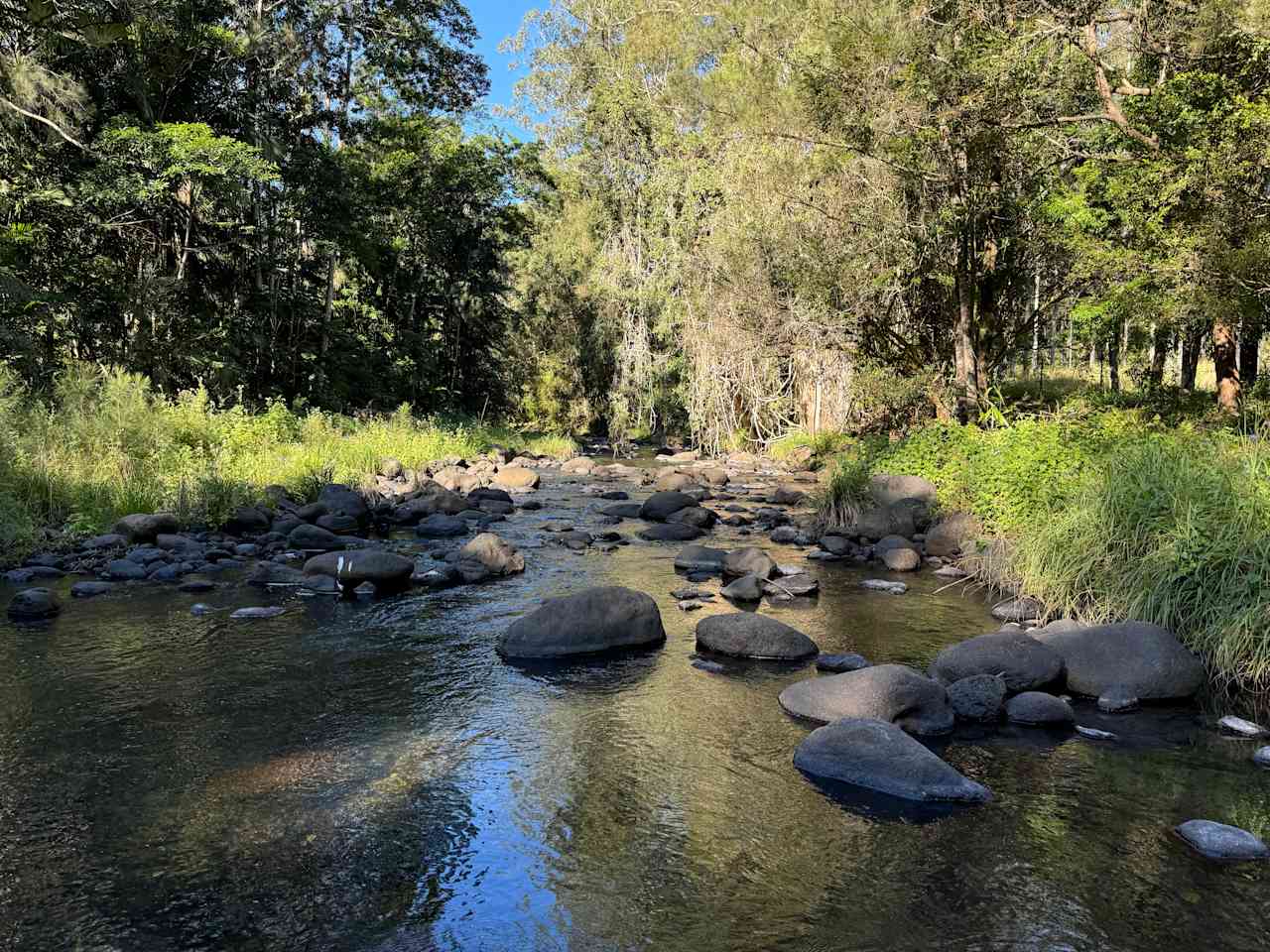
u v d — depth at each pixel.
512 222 35.12
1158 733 5.45
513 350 40.62
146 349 20.52
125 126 19.69
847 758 4.82
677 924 3.46
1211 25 10.91
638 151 33.72
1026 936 3.37
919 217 16.27
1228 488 7.42
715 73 20.34
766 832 4.19
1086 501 8.59
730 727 5.50
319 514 12.84
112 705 5.73
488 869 3.87
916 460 14.05
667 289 29.06
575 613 7.12
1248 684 6.20
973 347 18.00
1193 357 24.05
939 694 5.57
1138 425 12.29
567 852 4.01
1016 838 4.12
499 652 7.01
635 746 5.20
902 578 9.83
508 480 18.30
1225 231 11.24
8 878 3.75
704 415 26.97
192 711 5.66
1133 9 12.32
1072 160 15.64
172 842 4.06
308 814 4.34
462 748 5.16
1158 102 11.76
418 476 18.03
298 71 26.48
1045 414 15.58
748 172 19.05
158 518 10.89
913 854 3.99
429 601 8.60
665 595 9.00
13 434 12.06
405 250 32.88
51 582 8.98
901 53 13.63
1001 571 9.12
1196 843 4.03
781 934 3.40
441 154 30.89
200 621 7.70
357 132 29.30
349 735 5.32
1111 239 13.54
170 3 20.72
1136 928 3.42
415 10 28.69
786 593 8.98
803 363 24.16
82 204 19.55
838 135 15.57
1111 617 7.30
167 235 23.66
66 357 19.50
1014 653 6.13
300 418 22.03
